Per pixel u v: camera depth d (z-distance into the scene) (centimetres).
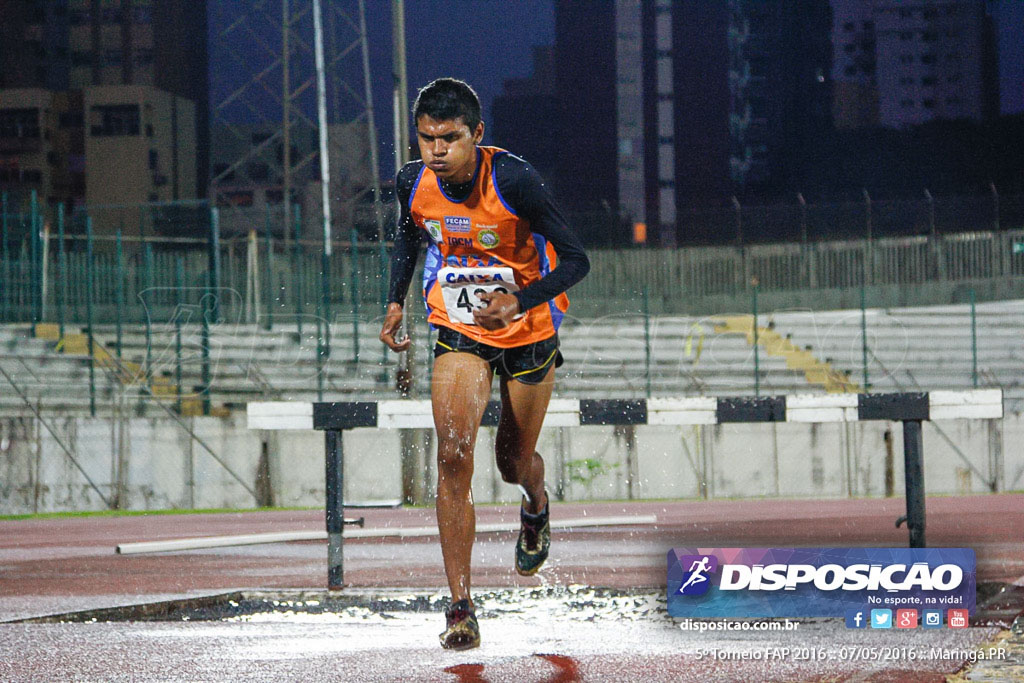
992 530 1243
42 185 6781
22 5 7525
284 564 918
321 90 3841
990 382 3084
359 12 4366
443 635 416
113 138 6850
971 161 8150
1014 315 3494
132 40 7588
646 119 8350
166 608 595
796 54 8450
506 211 451
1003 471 2769
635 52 8369
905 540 1125
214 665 421
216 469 2370
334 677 396
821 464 2664
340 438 660
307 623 542
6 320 2638
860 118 8788
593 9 8369
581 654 440
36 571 902
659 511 1905
